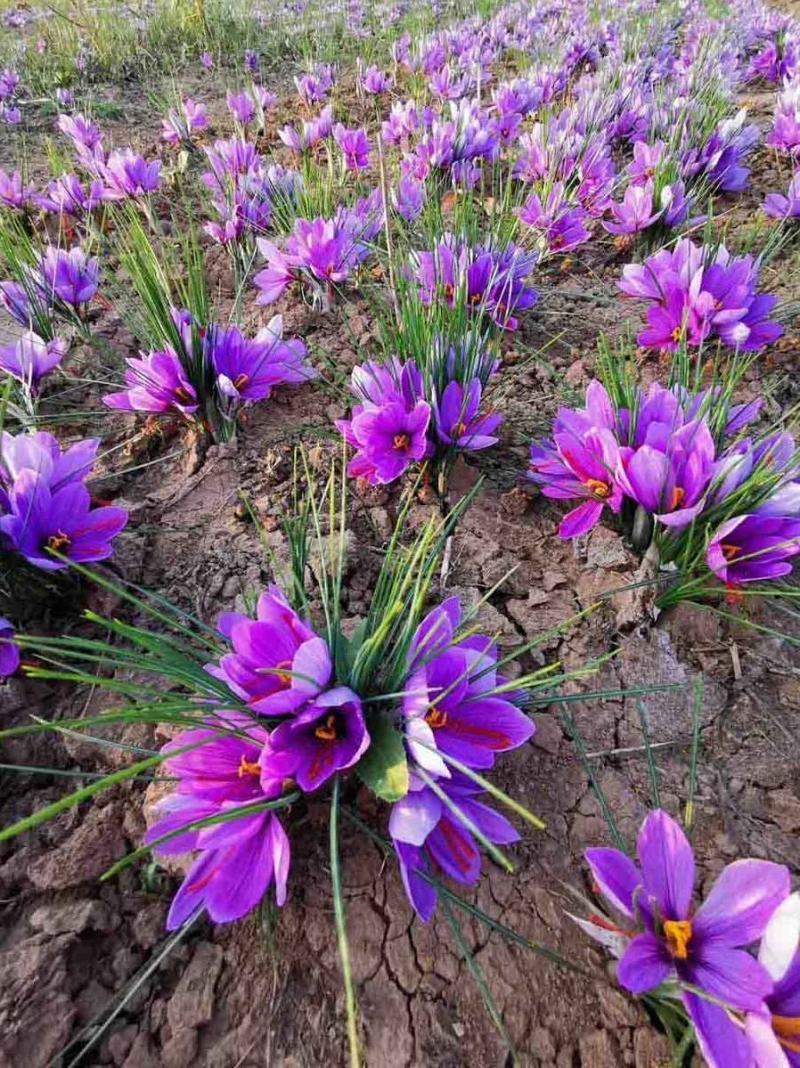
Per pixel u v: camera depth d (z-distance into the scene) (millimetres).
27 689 274
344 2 1515
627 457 285
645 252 557
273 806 199
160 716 194
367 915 220
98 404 425
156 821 232
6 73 990
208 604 311
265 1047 199
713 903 188
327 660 211
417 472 366
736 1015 173
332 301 498
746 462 280
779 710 276
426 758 200
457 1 1519
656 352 459
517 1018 203
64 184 588
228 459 381
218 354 372
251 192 579
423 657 228
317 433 399
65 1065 193
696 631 300
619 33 1219
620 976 172
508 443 399
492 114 921
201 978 211
